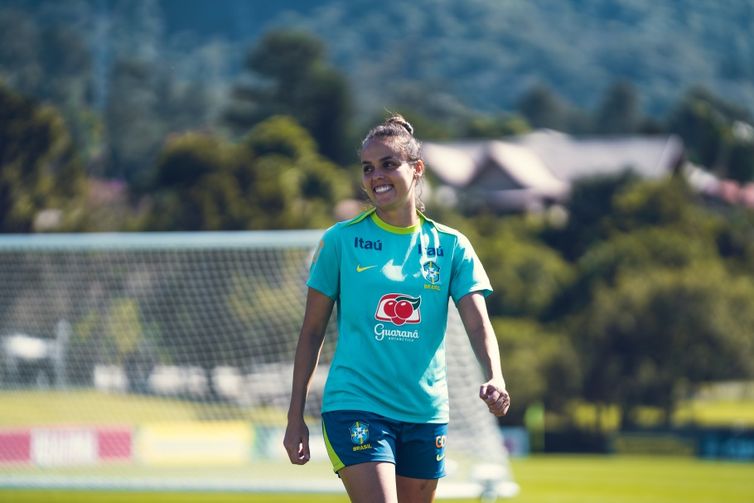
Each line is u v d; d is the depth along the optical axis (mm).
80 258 74688
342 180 196375
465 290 18016
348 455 17344
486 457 52062
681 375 126875
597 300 131375
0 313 75125
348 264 17906
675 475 70812
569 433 105438
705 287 126562
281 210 162250
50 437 57062
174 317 70000
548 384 123000
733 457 97688
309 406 59875
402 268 17844
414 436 17797
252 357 68812
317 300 18109
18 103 172125
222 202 160625
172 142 179750
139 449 58219
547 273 148250
